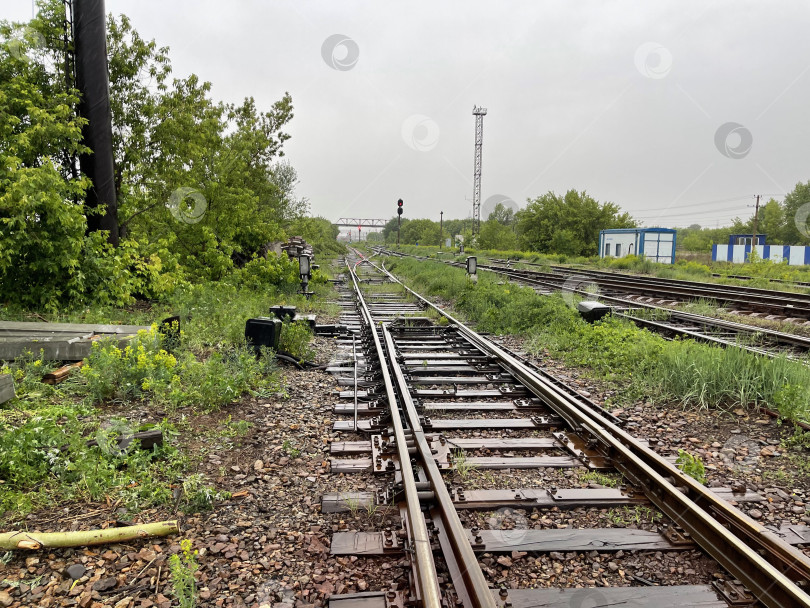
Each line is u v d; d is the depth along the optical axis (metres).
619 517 3.48
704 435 5.00
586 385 6.71
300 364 7.47
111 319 8.82
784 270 25.94
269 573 2.89
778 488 3.93
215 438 4.69
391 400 5.33
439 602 2.37
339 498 3.68
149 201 13.40
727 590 2.74
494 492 3.73
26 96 9.97
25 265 8.84
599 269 29.61
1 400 4.78
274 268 15.04
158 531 3.14
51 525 3.18
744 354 6.33
